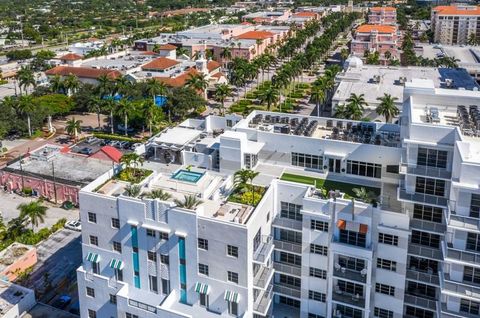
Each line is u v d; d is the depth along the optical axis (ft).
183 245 188.55
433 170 180.65
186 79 631.97
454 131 178.50
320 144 223.30
